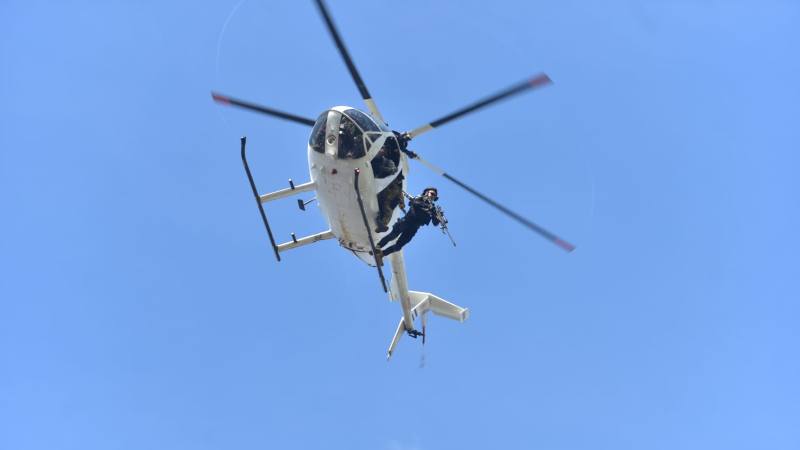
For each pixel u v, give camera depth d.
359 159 30.56
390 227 33.03
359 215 31.38
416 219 31.98
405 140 32.16
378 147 30.97
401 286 38.38
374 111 32.00
